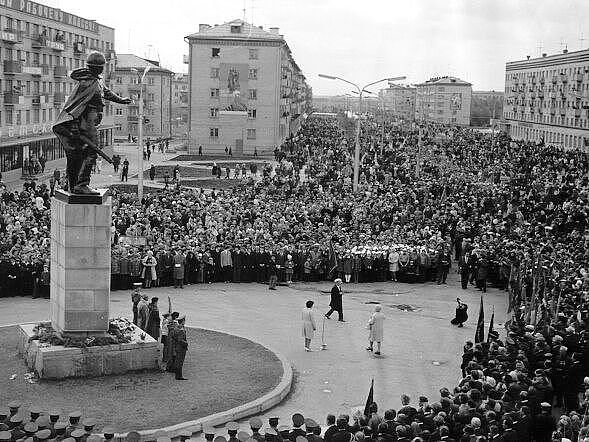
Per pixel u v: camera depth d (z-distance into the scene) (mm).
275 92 105438
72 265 20297
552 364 19266
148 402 18641
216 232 39156
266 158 101625
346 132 149375
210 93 105625
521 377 17547
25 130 72688
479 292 36375
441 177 69500
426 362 24344
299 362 23812
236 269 35750
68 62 89875
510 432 14398
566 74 113375
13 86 73188
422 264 37719
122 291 33000
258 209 46969
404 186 60344
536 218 45844
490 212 49469
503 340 25844
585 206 45438
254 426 14664
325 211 47750
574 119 108812
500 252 37156
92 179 70812
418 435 14312
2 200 43281
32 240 33438
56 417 14680
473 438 13836
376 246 38312
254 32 105625
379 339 24969
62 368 19828
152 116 152000
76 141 20469
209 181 71250
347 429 14578
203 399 19078
